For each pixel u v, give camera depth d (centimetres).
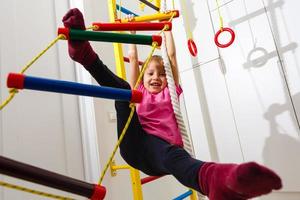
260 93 154
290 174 142
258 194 52
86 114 160
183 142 93
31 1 151
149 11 211
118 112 91
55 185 57
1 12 135
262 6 155
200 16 181
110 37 73
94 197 60
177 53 192
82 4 168
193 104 183
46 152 139
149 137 92
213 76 175
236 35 164
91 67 83
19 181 124
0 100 125
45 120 143
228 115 167
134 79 122
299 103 141
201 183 62
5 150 123
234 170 50
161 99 110
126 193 169
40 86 58
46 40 153
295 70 142
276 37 149
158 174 94
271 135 150
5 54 132
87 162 154
